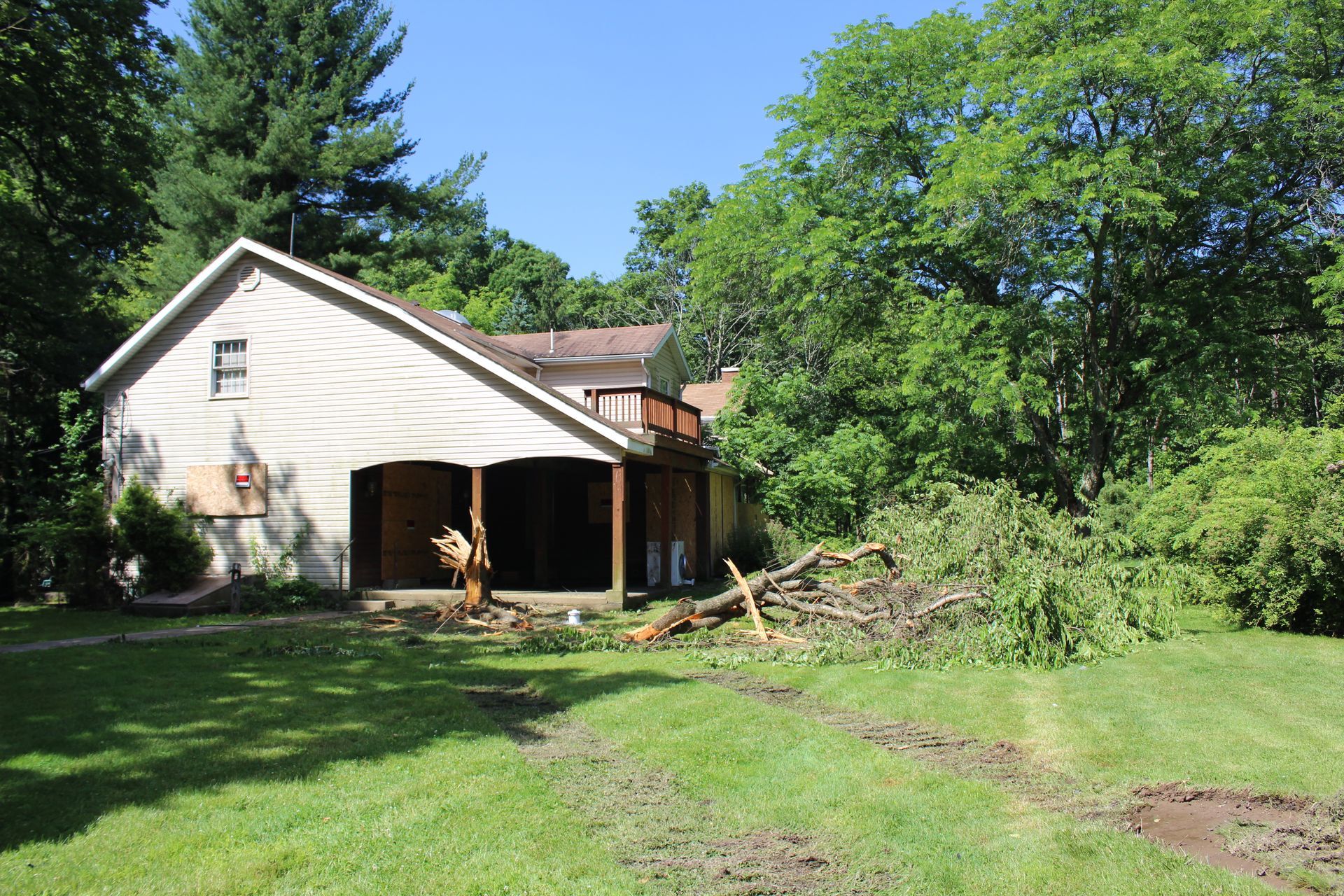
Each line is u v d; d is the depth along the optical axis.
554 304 46.81
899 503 14.48
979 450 22.97
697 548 20.47
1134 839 4.58
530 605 15.12
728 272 26.66
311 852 4.47
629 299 47.81
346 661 10.11
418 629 13.05
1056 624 9.55
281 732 6.77
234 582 15.38
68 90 18.30
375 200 34.72
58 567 17.22
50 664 9.69
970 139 19.42
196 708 7.53
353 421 17.00
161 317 17.92
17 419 19.70
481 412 16.33
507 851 4.51
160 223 28.20
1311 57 18.69
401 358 16.83
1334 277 17.62
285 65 32.06
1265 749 6.12
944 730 6.84
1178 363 20.72
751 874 4.26
